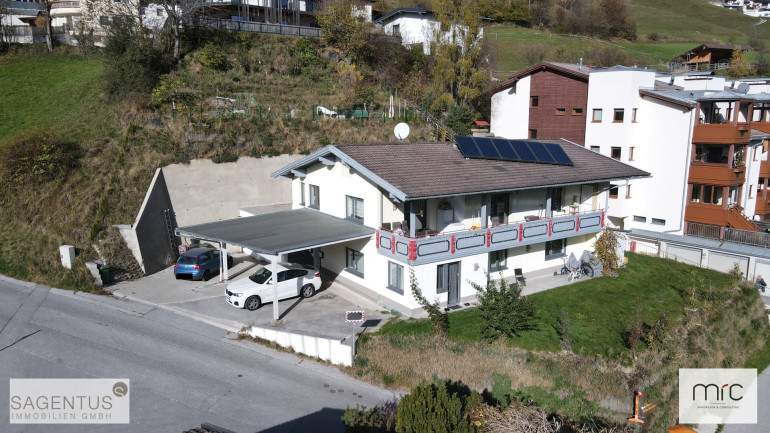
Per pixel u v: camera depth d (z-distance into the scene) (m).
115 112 34.53
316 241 21.06
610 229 27.73
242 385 17.06
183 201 30.70
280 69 47.38
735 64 67.88
